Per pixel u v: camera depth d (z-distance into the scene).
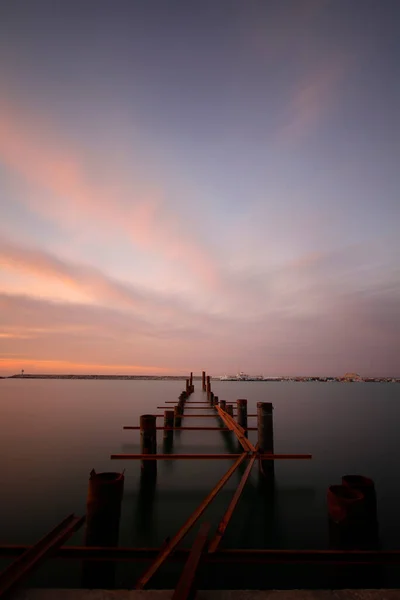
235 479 10.26
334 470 11.21
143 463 9.66
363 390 65.31
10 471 10.80
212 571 5.57
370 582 3.65
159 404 30.08
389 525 7.39
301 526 7.28
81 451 13.24
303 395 47.22
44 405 29.42
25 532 6.91
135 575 5.42
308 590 2.14
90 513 4.27
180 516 7.77
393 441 15.61
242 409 15.80
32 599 2.09
